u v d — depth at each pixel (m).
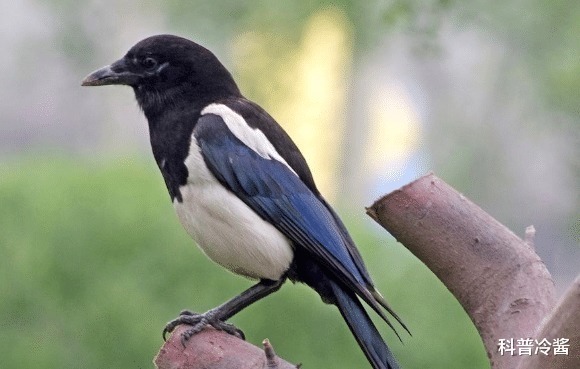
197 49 9.16
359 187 22.84
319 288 8.66
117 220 14.23
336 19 17.17
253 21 15.27
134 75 9.14
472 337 14.23
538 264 6.93
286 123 18.50
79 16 18.83
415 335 14.20
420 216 7.01
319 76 18.72
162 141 8.90
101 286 13.97
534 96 15.77
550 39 15.45
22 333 13.84
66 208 14.31
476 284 6.94
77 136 26.27
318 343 13.91
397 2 12.46
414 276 14.60
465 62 21.39
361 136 22.53
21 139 27.75
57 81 25.19
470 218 6.98
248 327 13.82
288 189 8.73
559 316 5.99
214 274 14.09
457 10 13.95
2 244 14.08
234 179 8.62
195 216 8.71
